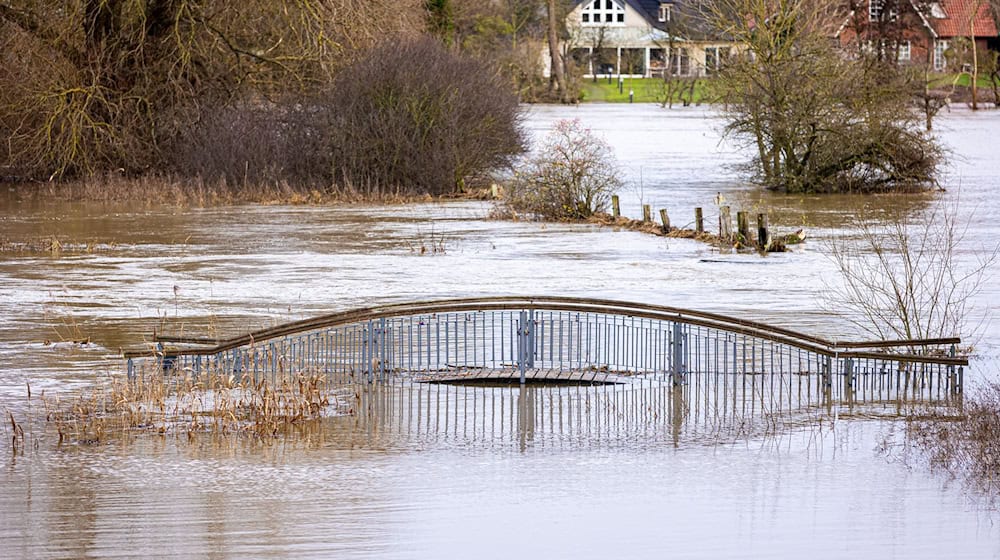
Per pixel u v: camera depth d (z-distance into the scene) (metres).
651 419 38.72
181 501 30.75
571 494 31.22
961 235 82.94
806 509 29.92
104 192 112.88
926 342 43.75
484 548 27.44
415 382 43.50
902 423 38.00
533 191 98.06
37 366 45.44
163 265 71.38
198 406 39.84
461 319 54.38
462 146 116.88
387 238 84.44
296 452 35.09
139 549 27.38
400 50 118.62
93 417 38.66
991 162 142.50
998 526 28.64
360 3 121.50
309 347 46.16
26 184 123.75
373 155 115.94
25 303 58.47
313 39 121.06
